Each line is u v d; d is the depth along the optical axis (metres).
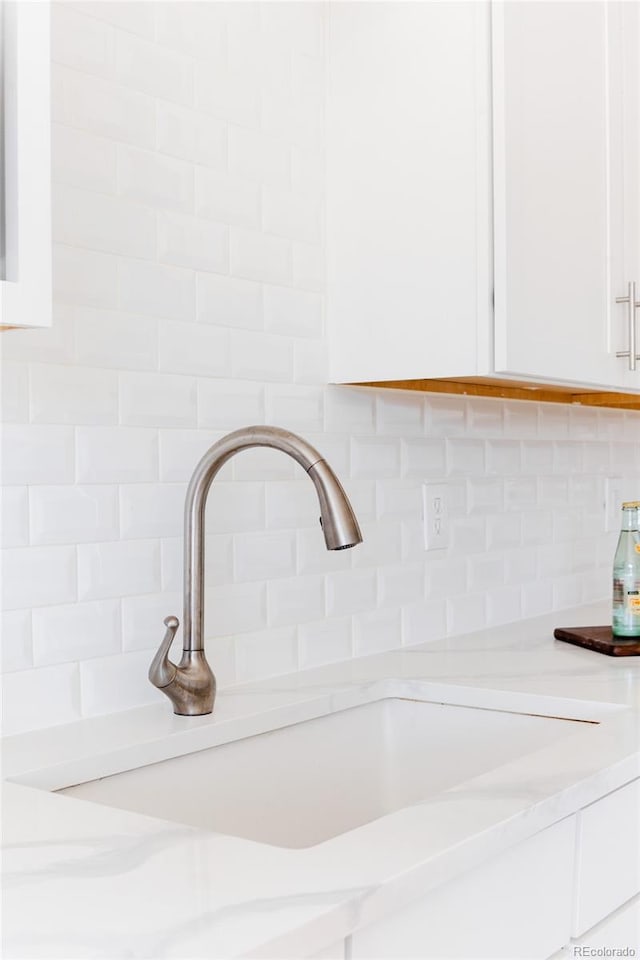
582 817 1.19
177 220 1.53
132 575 1.46
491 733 1.61
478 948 1.01
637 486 2.88
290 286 1.73
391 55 1.72
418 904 0.93
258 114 1.67
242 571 1.64
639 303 1.91
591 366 1.81
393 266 1.72
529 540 2.38
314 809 1.56
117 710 1.44
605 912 1.25
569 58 1.75
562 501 2.51
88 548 1.40
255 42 1.67
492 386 2.11
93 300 1.40
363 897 0.81
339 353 1.79
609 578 2.72
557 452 2.49
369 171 1.75
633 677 1.69
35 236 1.00
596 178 1.83
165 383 1.50
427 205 1.67
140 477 1.47
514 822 1.00
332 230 1.80
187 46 1.55
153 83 1.50
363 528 1.88
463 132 1.62
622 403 2.42
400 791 1.69
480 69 1.60
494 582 2.24
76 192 1.38
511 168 1.60
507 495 2.29
